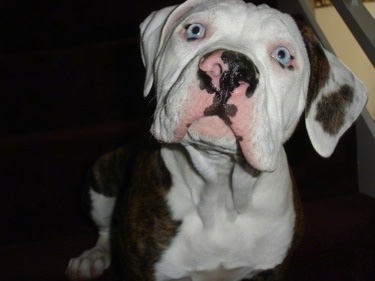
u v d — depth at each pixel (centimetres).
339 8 71
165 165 47
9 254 63
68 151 68
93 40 89
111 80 77
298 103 43
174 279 49
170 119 36
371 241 58
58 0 88
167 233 47
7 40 88
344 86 46
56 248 65
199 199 46
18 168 68
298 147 69
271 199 47
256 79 35
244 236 48
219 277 50
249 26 40
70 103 77
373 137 65
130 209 49
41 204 69
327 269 57
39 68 76
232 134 36
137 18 89
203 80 35
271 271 50
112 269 62
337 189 69
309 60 44
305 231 58
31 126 77
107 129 70
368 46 63
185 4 44
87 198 66
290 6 83
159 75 42
